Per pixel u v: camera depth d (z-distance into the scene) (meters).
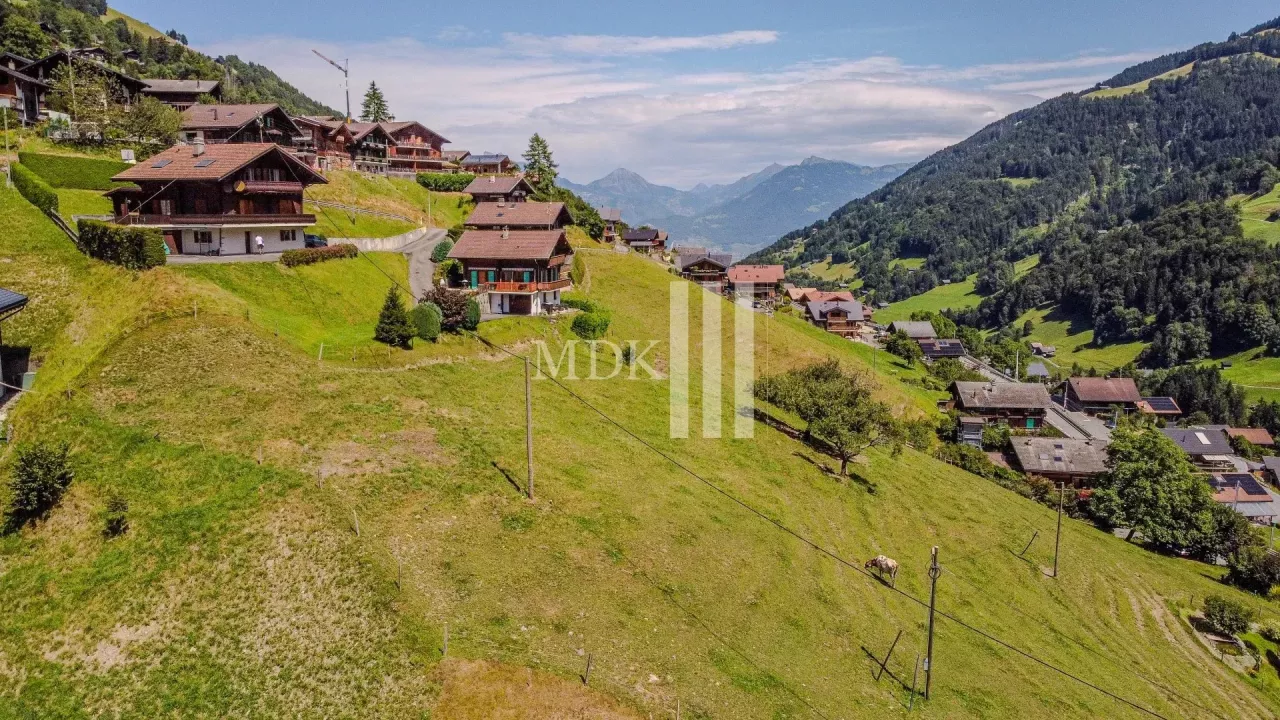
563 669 34.34
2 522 40.22
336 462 46.66
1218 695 56.44
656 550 47.78
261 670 33.28
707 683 36.69
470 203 136.38
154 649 34.12
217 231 74.25
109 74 106.56
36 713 31.55
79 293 58.25
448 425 55.50
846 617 48.38
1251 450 138.62
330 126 131.38
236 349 54.69
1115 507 89.19
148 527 39.72
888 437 74.44
